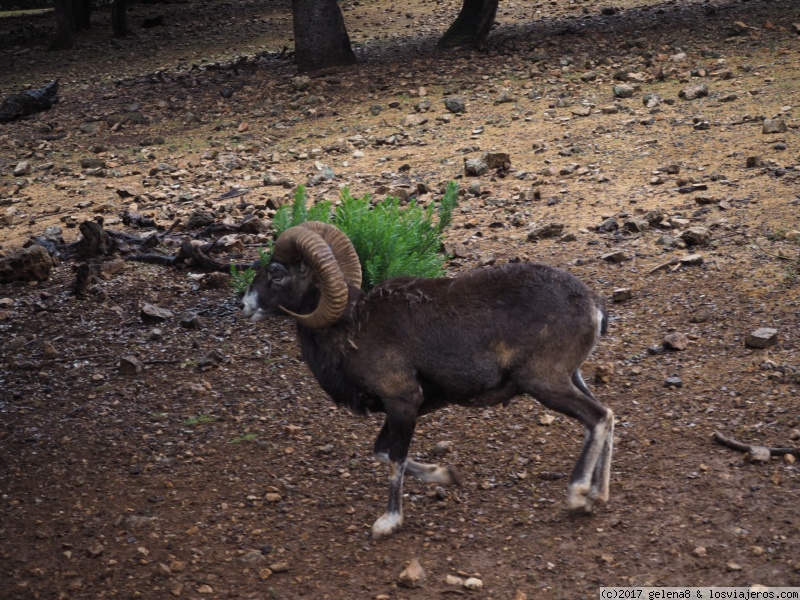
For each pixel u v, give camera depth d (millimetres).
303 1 19406
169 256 10422
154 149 15594
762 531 5414
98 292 9656
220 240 10586
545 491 6109
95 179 14195
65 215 12422
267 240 10758
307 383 7781
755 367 7293
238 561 5480
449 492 6191
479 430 6957
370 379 5660
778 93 14000
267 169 13781
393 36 23891
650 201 10906
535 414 7094
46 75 23391
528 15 24328
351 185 12578
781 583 4973
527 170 12477
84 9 29703
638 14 21672
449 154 13516
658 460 6281
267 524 5895
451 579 5172
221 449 6828
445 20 25734
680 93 14438
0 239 11625
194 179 13633
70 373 8125
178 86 20078
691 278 8898
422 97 16766
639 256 9523
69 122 18094
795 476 5926
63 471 6566
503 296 5547
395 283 5785
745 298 8398
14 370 8203
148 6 33938
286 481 6398
